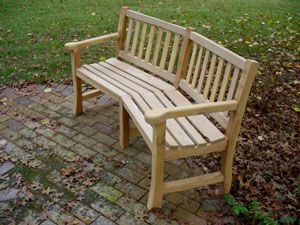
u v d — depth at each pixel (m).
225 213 2.77
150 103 3.13
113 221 2.68
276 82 4.66
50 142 3.54
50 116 3.95
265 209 2.80
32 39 5.86
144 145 3.52
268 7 7.81
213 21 6.76
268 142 3.61
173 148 2.58
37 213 2.74
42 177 3.10
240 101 2.60
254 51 5.52
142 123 2.85
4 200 2.86
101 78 3.56
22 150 3.42
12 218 2.70
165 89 3.39
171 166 3.26
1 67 4.95
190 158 3.37
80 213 2.74
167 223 2.67
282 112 4.09
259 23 6.70
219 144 2.72
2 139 3.56
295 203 2.87
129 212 2.76
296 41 5.89
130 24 3.91
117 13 7.13
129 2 7.87
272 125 3.87
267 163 3.32
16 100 4.24
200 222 2.69
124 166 3.23
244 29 6.38
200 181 2.81
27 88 4.49
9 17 6.84
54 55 5.34
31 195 2.90
